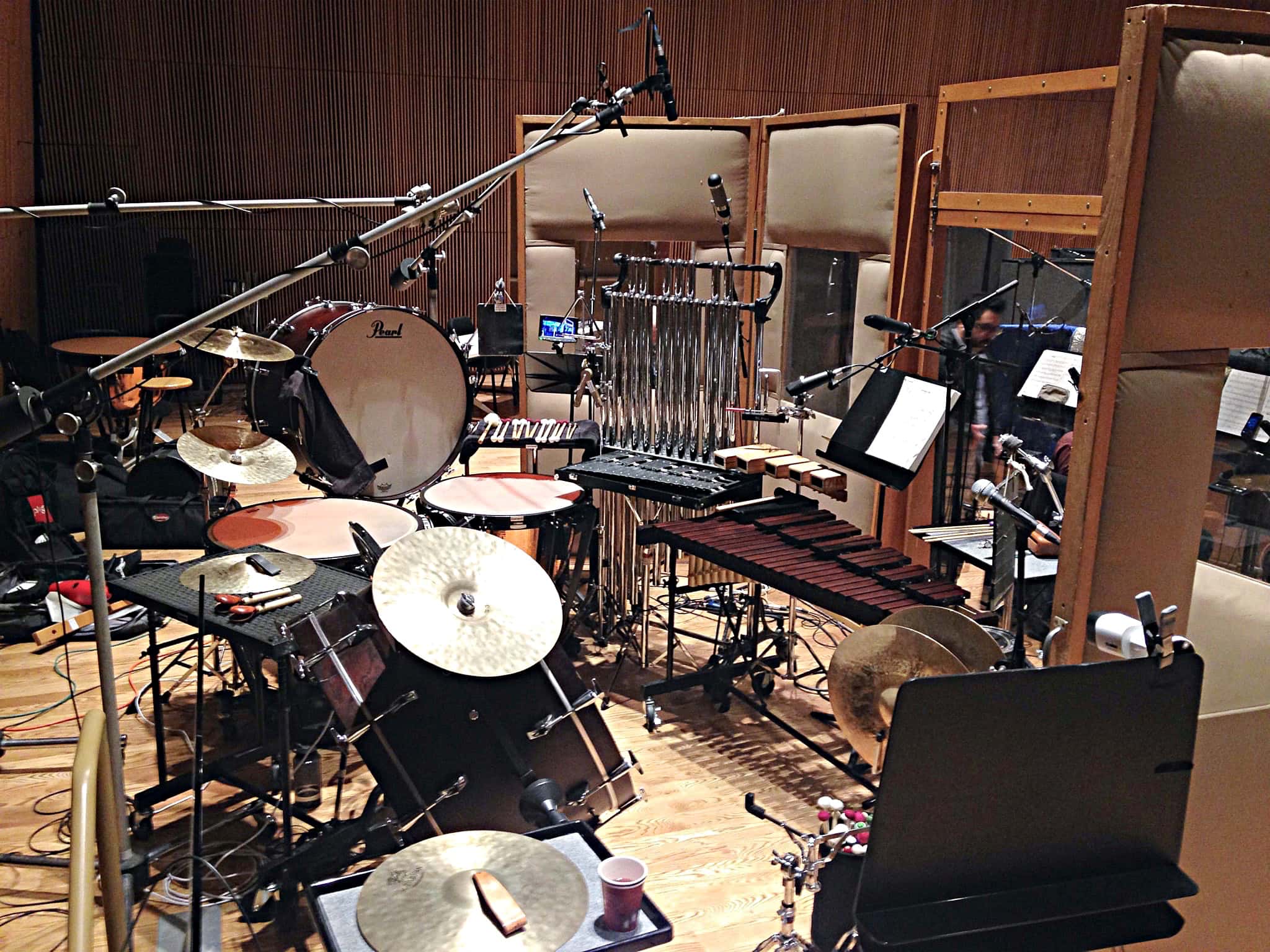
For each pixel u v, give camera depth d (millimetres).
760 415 4148
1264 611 2945
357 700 2598
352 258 2621
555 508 3953
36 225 7875
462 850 2031
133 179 8195
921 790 1712
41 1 7711
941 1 9031
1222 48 2465
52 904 2881
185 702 3959
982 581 5027
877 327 3791
